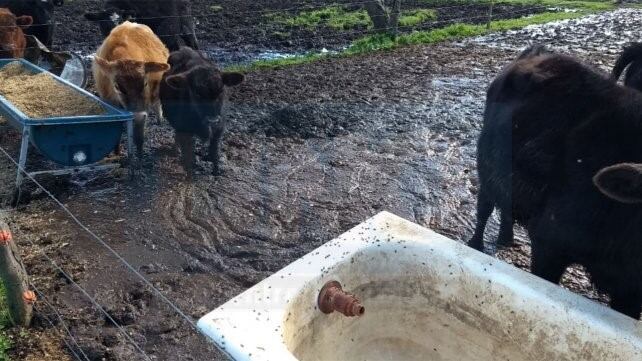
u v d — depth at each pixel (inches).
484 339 46.3
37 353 60.8
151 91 107.7
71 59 134.9
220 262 78.8
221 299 71.2
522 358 44.5
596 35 238.5
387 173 106.1
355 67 181.0
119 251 81.0
